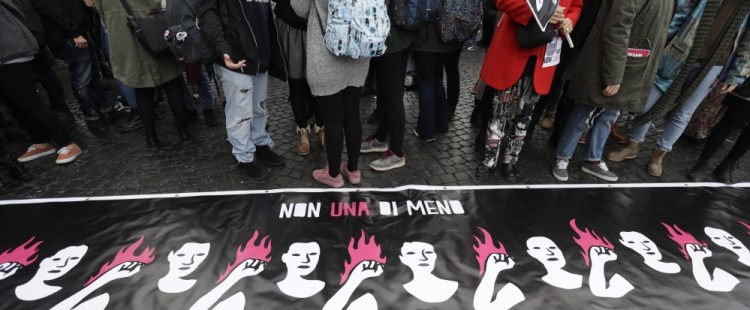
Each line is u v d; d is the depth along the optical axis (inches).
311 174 115.0
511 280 79.7
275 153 121.0
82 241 87.0
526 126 105.4
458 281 79.0
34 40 105.7
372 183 111.5
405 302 74.2
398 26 94.6
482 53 254.7
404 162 118.8
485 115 127.3
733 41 97.4
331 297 74.7
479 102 143.4
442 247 87.6
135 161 121.0
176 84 121.8
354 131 98.5
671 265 84.9
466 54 251.3
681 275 82.4
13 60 101.0
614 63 90.1
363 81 92.0
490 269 82.1
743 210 103.9
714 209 103.9
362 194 104.0
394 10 92.6
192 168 117.3
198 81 135.9
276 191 104.2
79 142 131.9
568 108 125.1
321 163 121.2
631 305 75.2
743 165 127.9
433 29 107.9
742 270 84.1
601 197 107.0
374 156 126.2
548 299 75.8
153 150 127.2
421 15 92.5
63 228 90.4
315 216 95.7
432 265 82.7
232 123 100.1
